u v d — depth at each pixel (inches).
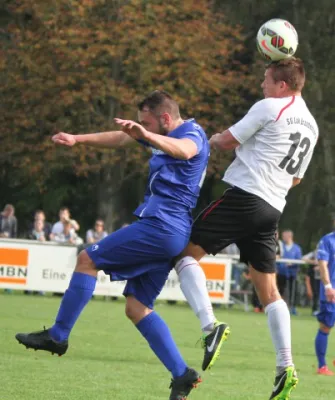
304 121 672.4
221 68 3083.2
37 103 2947.8
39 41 2903.5
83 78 2888.8
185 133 643.5
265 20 3129.9
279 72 674.8
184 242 649.0
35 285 2041.1
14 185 3137.3
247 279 2095.2
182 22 2962.6
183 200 644.1
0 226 2240.4
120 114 2945.4
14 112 2955.2
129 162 2987.2
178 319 1670.8
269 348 1294.3
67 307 643.5
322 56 3095.5
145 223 640.4
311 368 1131.9
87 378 875.4
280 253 2096.5
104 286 2048.5
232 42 3048.7
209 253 665.6
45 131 2999.5
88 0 2864.2
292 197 3058.6
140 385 849.5
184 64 2920.8
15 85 2925.7
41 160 2965.1
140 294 661.3
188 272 653.3
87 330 1376.7
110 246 641.6
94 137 681.0
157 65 2908.5
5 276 2032.5
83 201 3248.0
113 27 2878.9
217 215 663.8
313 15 3075.8
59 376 876.6
